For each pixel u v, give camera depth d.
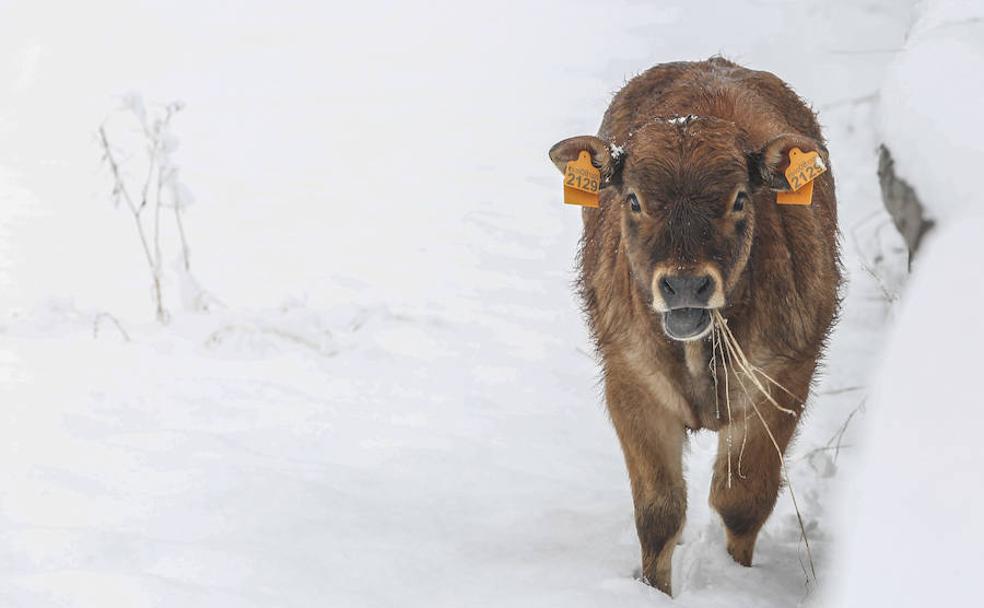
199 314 13.30
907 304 6.10
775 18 22.11
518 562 8.32
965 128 9.38
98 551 8.01
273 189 17.69
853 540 4.94
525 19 24.02
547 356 12.34
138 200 17.58
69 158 19.39
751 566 8.66
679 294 7.31
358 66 22.69
